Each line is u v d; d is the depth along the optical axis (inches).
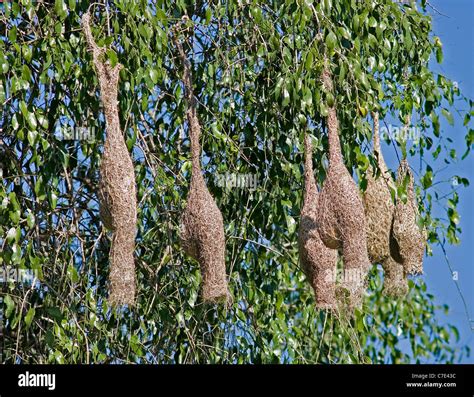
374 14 376.8
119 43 350.3
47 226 370.3
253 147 382.6
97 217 392.5
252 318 386.0
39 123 339.9
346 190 330.0
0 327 364.5
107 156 319.0
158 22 350.6
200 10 395.9
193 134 337.1
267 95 379.6
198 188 332.5
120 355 371.9
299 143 376.5
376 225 368.2
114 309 349.7
